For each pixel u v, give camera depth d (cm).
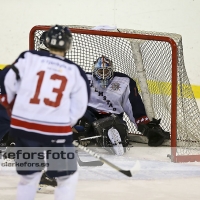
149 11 2491
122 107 1570
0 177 1242
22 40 2445
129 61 1602
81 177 1266
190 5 2455
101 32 1443
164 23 2450
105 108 1548
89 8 2544
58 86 885
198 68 2252
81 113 923
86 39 1589
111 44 1603
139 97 1559
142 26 2464
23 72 893
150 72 1562
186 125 1499
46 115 882
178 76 1441
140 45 1535
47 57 903
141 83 1577
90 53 1602
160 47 1523
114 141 1462
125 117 1739
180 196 1149
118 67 1633
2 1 2598
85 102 917
